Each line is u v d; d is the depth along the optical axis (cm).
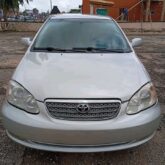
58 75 319
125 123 289
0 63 882
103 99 290
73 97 288
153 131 312
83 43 423
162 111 473
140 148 357
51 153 343
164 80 680
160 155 343
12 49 1234
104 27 462
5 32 2505
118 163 327
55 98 290
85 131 282
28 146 300
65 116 288
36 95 296
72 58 372
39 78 315
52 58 371
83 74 321
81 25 461
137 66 356
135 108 300
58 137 286
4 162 324
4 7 2797
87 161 331
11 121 298
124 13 3064
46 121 287
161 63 905
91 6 2909
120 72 332
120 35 450
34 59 369
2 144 361
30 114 295
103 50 410
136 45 478
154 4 3209
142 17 3055
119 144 296
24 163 324
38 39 432
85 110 287
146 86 316
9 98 313
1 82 644
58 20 477
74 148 292
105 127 284
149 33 2288
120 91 298
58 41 425
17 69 347
